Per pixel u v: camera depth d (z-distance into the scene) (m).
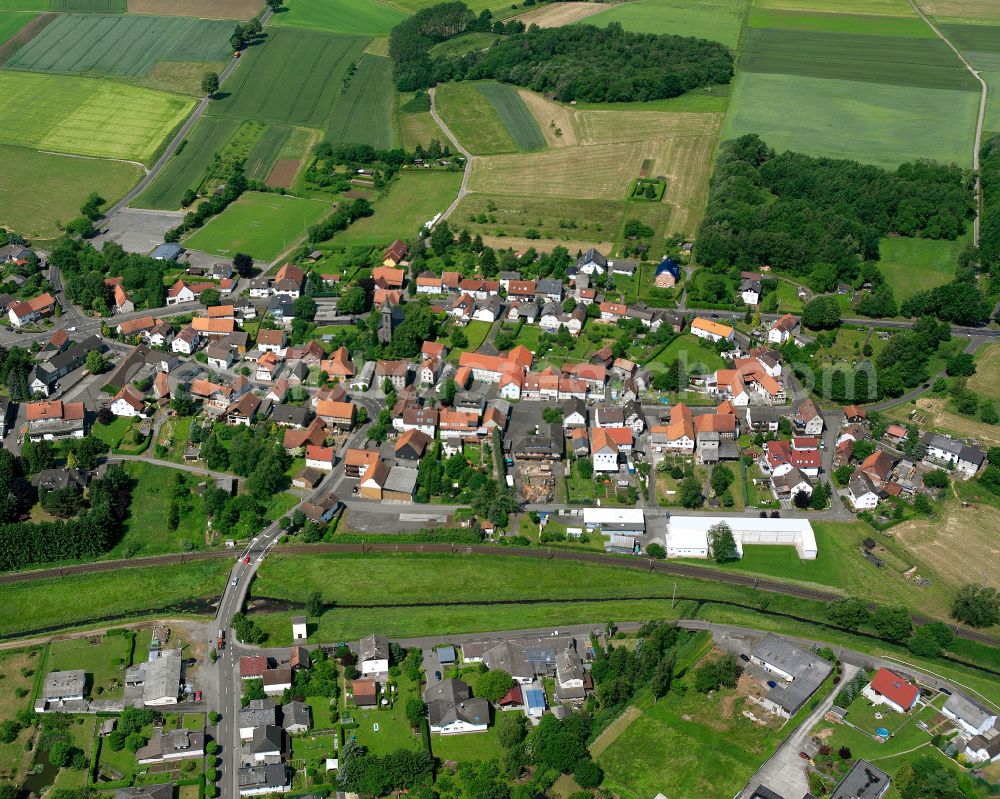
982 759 182.75
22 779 176.88
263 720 184.38
